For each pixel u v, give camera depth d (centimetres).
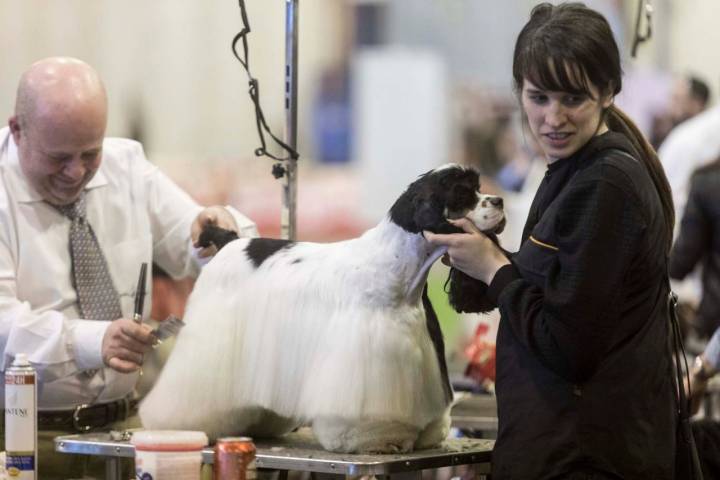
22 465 470
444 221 455
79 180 587
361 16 1667
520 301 435
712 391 726
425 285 489
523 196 1253
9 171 595
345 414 466
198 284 527
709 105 1343
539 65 428
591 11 439
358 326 470
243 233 626
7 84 1666
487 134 1566
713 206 901
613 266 415
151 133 1664
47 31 1669
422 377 479
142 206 638
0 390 592
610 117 467
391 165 1608
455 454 483
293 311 491
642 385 430
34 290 594
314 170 1619
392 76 1623
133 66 1673
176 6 1664
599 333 416
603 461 424
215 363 503
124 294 621
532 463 431
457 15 1655
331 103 1647
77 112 569
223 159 1603
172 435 420
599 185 418
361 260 480
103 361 545
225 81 1664
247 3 1653
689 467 457
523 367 442
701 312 918
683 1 1534
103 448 502
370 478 477
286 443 522
